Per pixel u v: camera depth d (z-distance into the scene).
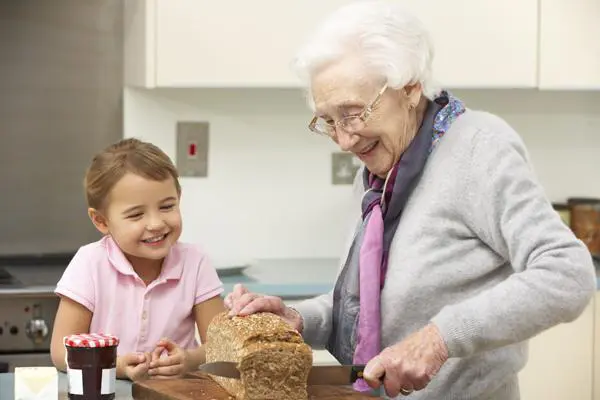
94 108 4.09
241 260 3.86
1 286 3.44
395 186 2.15
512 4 3.76
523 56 3.78
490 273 2.12
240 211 4.09
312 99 2.12
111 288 2.53
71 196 4.10
